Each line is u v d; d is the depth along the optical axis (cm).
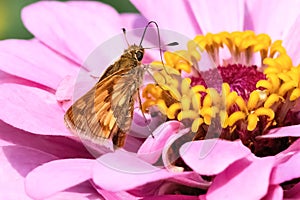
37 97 18
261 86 18
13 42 19
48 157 17
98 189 16
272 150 18
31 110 17
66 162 16
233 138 17
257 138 17
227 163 16
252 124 17
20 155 17
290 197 16
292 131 17
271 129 17
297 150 16
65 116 17
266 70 18
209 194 16
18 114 17
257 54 19
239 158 16
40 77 18
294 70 18
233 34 19
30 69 18
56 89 18
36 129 17
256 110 17
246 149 16
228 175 16
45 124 17
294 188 16
